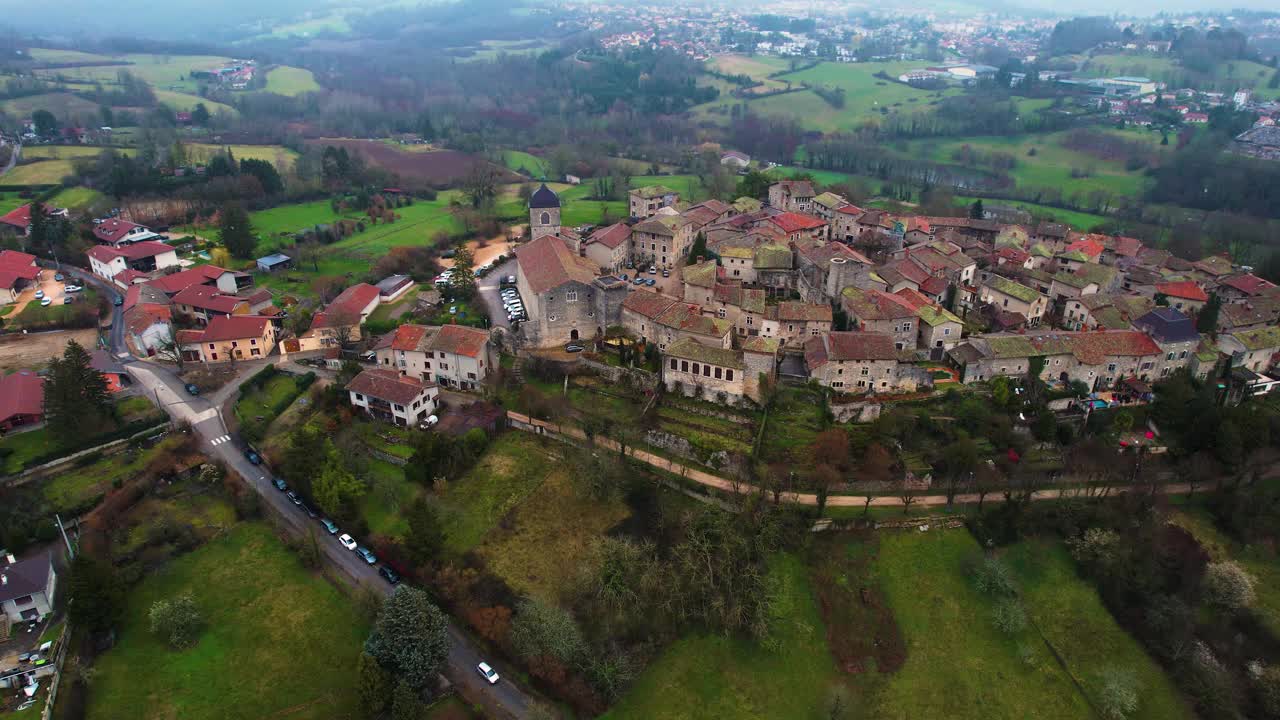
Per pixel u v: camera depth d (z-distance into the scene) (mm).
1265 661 96938
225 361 147750
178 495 113250
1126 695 92688
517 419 131375
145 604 97000
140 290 164750
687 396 132000
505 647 93438
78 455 115750
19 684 83688
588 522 111688
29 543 101375
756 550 105875
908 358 129750
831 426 123688
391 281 177875
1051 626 102438
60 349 146750
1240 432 117125
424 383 132000
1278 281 180750
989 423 123688
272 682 89000
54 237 188875
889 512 113625
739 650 97438
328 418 129375
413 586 100875
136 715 84188
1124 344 132875
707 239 187000
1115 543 108188
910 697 94625
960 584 106375
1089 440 123000
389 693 85125
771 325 144375
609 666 91062
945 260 167250
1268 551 109562
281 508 112625
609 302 145375
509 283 178000
